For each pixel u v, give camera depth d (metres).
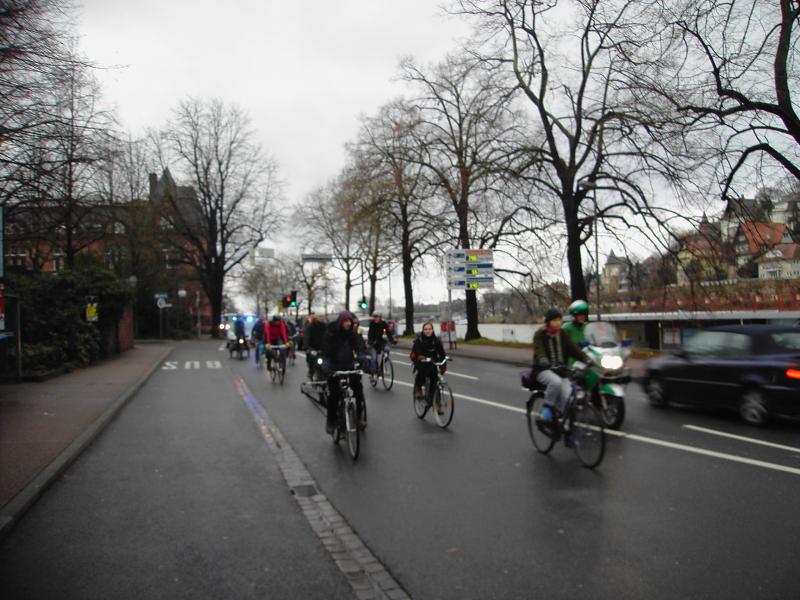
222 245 49.62
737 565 4.34
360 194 33.84
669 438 8.88
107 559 4.62
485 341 32.78
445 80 30.42
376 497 6.15
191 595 4.01
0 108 12.39
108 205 27.38
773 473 6.86
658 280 27.66
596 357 9.88
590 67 23.05
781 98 15.34
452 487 6.45
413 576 4.25
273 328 18.11
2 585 4.19
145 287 50.16
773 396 9.48
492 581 4.15
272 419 11.13
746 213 17.78
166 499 6.18
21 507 5.60
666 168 20.25
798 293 27.45
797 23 15.02
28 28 11.47
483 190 24.97
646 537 4.90
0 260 11.23
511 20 23.12
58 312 20.08
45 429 9.55
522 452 8.10
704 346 10.95
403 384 16.84
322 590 4.06
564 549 4.68
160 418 11.27
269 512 5.73
